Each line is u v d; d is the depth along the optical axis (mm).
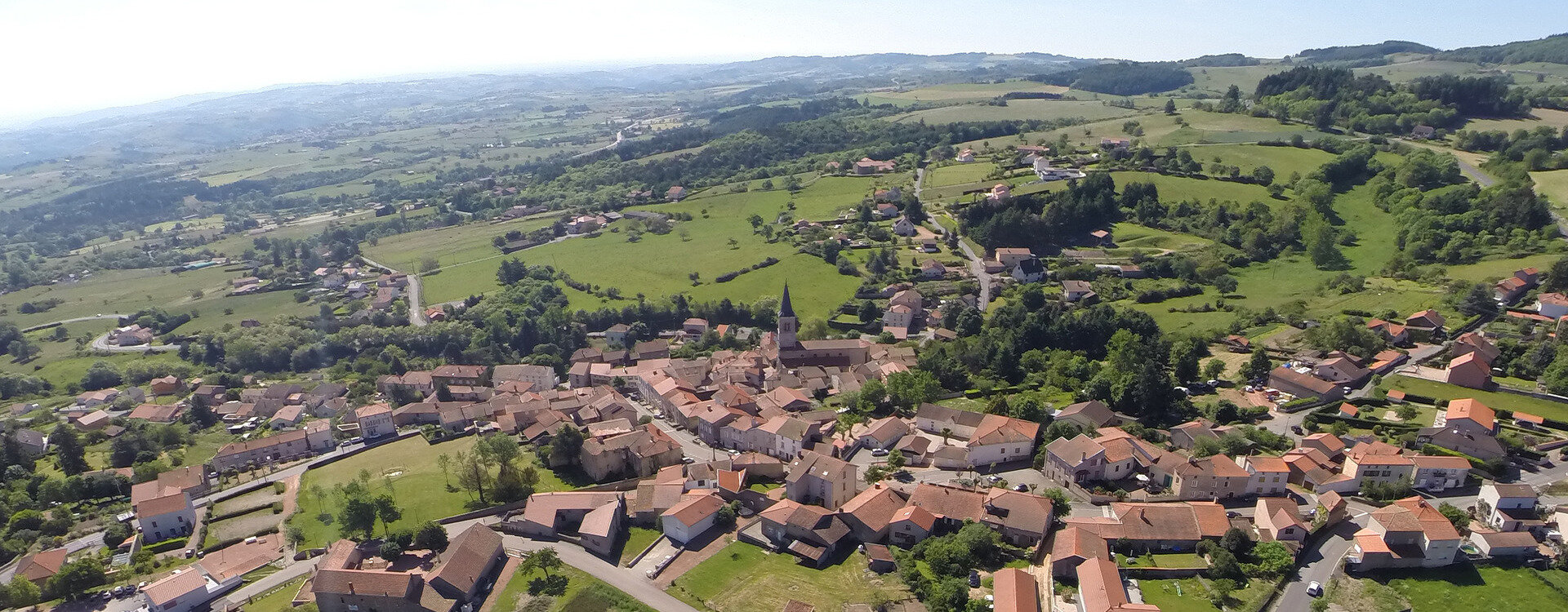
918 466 179000
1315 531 141000
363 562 155000
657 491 167625
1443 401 188125
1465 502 151250
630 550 153875
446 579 140250
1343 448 169500
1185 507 144375
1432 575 130625
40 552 167000
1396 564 132375
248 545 165750
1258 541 137500
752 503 166500
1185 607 124562
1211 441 170750
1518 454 163125
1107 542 139125
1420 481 155750
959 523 149125
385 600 138750
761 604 133125
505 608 138375
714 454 198750
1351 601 125188
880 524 149000
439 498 181250
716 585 139500
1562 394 185375
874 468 176250
